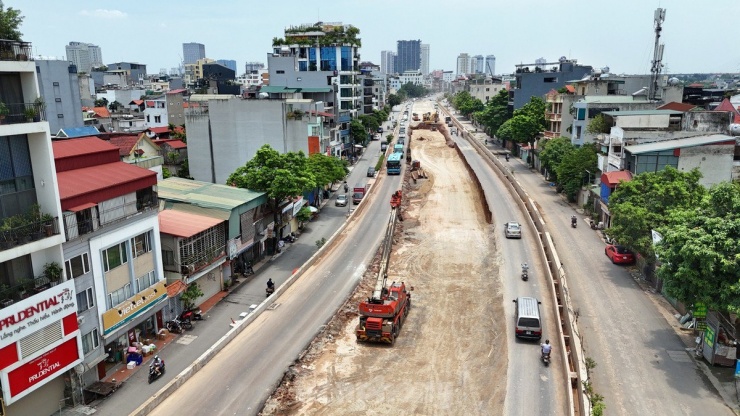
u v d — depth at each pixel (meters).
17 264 26.09
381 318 34.22
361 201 71.75
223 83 150.88
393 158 93.44
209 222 41.97
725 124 61.78
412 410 27.14
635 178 46.78
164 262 38.69
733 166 52.50
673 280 31.73
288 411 26.92
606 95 92.88
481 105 169.62
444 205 72.19
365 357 32.75
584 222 62.28
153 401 26.73
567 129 89.38
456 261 50.53
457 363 31.86
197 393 28.19
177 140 86.25
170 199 45.03
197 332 37.12
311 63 119.25
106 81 194.12
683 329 36.16
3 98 26.00
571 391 26.94
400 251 53.53
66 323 27.17
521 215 65.69
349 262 50.31
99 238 30.12
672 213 35.50
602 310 39.09
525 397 28.08
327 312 38.94
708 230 30.48
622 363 31.89
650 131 57.72
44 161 26.31
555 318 37.31
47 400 27.41
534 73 120.88
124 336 33.00
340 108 112.44
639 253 45.94
